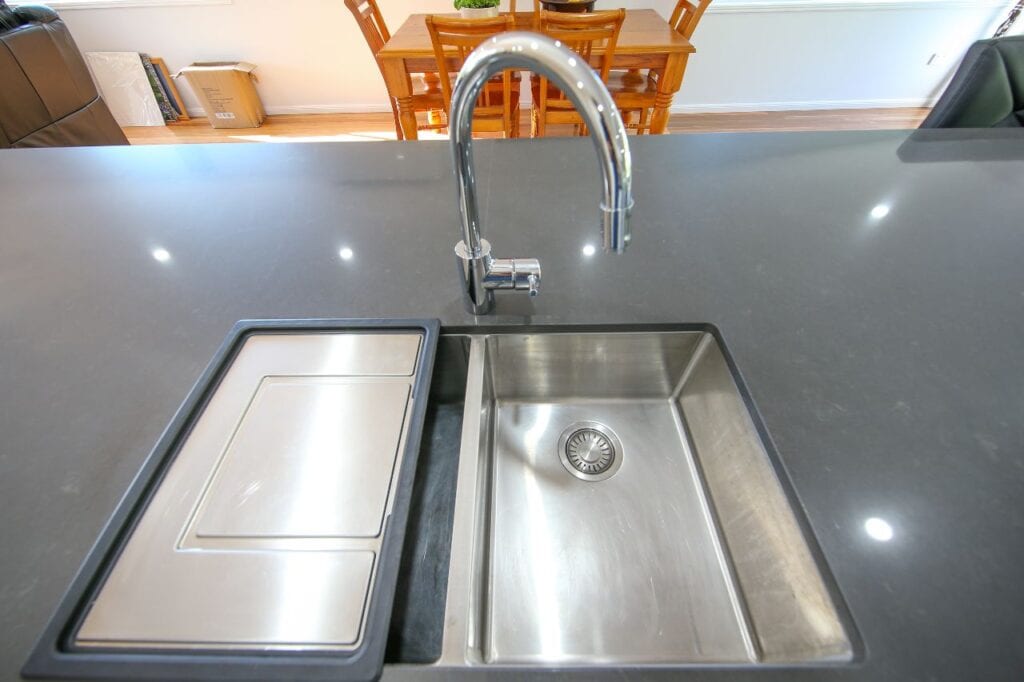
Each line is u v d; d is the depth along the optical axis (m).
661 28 2.29
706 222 0.83
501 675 0.36
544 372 0.74
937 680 0.35
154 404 0.57
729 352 0.60
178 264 0.77
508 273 0.63
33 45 1.97
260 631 0.40
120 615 0.41
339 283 0.73
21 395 0.58
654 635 0.54
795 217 0.83
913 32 3.09
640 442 0.73
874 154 0.99
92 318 0.68
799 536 0.45
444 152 1.06
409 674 0.36
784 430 0.52
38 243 0.82
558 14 1.71
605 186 0.40
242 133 3.36
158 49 3.19
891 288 0.68
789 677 0.35
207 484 0.50
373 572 0.44
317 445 0.54
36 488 0.49
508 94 2.07
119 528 0.46
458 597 0.43
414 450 0.53
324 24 3.10
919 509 0.45
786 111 3.49
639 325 0.66
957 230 0.79
